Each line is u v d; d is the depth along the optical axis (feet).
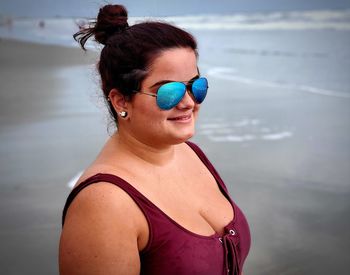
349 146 23.48
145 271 4.69
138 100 4.72
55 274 12.73
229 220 5.48
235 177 19.53
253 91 39.22
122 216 4.35
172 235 4.58
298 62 57.93
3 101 33.94
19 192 17.61
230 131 26.32
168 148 5.26
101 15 4.95
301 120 29.01
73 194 4.50
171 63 4.62
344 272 13.04
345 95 37.17
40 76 43.60
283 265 13.34
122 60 4.64
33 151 22.34
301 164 20.97
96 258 4.27
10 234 14.64
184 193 5.31
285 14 128.57
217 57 65.16
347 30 94.22
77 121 27.91
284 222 15.78
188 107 4.84
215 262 4.81
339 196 17.65
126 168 4.90
